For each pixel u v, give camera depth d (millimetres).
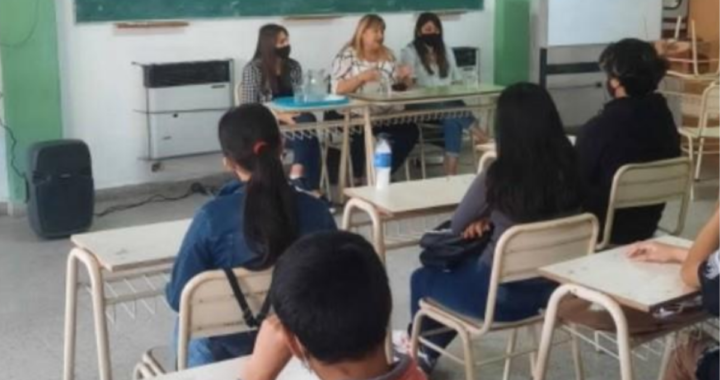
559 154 2670
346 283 1151
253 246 2154
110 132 5973
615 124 3246
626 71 3283
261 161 2170
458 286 2771
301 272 1164
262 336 1498
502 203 2674
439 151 6766
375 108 5668
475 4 7422
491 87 5980
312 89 5727
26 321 3871
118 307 3912
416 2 7113
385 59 6070
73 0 5699
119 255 2479
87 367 3432
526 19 7492
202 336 2195
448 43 7367
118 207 5816
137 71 5988
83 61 5805
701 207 5543
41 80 5539
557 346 3475
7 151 5535
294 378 1619
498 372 3301
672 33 8109
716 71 7191
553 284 2656
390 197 3117
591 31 7551
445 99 5598
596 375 3268
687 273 2053
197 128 6082
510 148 2660
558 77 7492
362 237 1287
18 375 3363
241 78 6004
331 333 1142
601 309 2430
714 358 2033
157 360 2664
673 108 6984
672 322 2365
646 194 3244
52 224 5051
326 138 5852
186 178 6281
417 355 3031
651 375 3250
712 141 6516
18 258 4742
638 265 2221
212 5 6199
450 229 2902
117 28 5871
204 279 2127
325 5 6676
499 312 2684
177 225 2771
